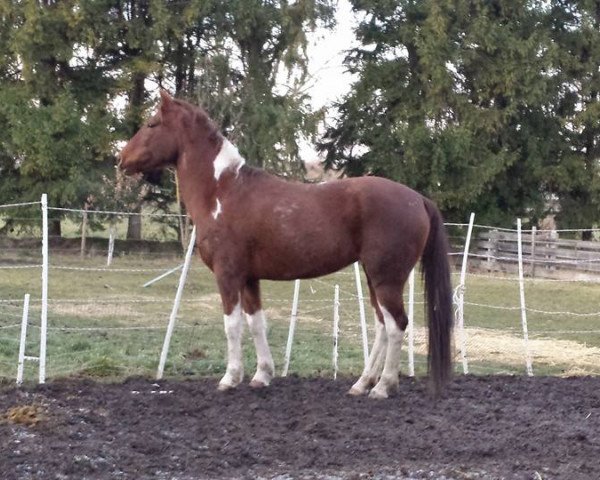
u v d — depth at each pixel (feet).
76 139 89.86
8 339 38.50
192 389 28.48
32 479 18.90
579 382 31.83
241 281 27.22
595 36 104.47
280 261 26.55
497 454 21.79
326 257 26.40
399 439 22.84
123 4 95.40
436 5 97.30
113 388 28.40
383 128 104.32
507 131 103.86
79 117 90.02
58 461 19.94
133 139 28.63
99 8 90.12
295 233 26.16
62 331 42.52
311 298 63.00
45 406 24.86
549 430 24.11
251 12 94.48
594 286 75.10
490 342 45.83
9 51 91.09
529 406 27.55
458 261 92.43
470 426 24.56
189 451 21.45
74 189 88.12
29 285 62.28
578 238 107.04
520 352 43.16
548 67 99.30
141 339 41.81
